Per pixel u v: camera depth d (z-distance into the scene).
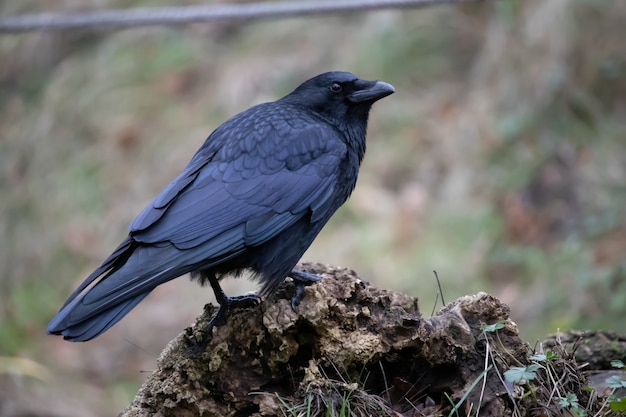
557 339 6.70
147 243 6.48
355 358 6.22
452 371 6.25
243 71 17.62
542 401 6.11
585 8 15.51
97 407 13.32
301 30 17.92
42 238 16.95
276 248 6.95
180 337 6.48
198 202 6.70
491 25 16.25
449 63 16.62
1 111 19.53
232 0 18.73
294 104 7.64
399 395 6.29
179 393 6.25
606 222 13.73
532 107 15.27
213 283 6.77
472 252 13.93
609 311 12.36
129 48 19.30
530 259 13.59
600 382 6.79
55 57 19.97
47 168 18.05
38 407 13.16
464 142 15.37
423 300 13.38
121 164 17.44
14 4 20.39
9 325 15.52
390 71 16.69
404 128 15.95
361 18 17.70
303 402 6.03
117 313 6.14
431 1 10.34
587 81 15.30
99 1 19.91
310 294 6.28
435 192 14.95
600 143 14.80
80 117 18.50
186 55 18.66
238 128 7.15
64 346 14.81
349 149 7.61
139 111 18.12
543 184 14.57
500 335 6.27
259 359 6.30
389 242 14.33
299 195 6.98
